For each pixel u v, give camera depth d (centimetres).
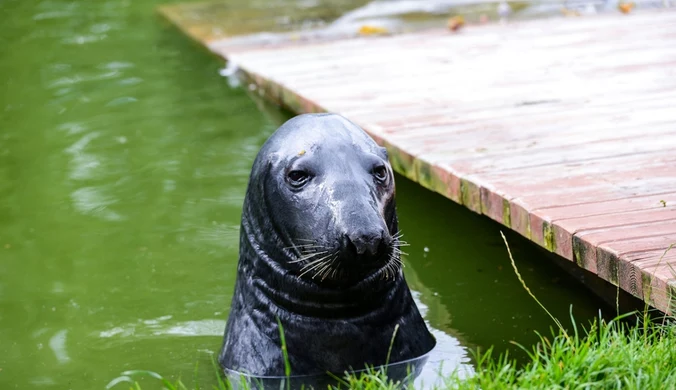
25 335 718
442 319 710
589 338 538
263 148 612
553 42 1313
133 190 994
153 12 1844
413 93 1088
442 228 898
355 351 597
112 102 1277
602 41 1288
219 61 1452
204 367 643
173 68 1434
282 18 1686
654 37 1286
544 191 731
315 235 559
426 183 845
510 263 818
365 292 592
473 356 637
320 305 589
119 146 1120
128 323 731
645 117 904
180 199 966
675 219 648
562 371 505
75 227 915
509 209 720
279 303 602
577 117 927
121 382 631
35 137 1159
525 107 983
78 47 1578
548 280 781
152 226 909
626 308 677
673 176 736
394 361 610
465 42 1369
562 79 1089
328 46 1425
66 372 656
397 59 1288
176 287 791
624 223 649
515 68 1170
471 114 976
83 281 806
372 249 536
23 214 948
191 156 1080
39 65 1478
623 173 754
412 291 769
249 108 1241
